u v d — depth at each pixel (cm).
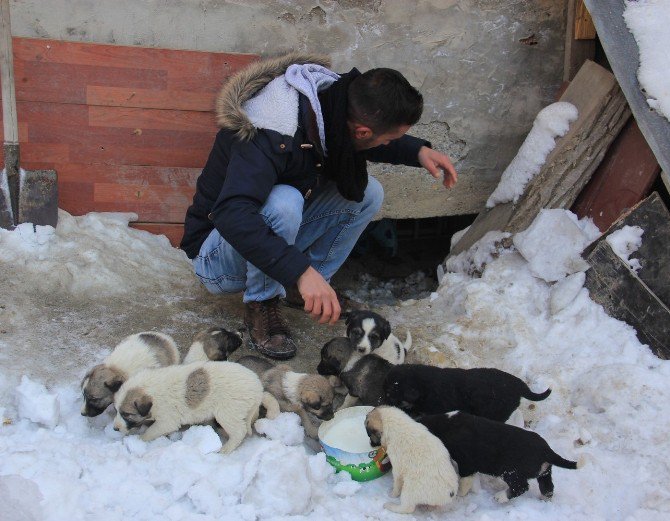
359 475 251
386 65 369
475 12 369
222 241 294
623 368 290
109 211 360
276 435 257
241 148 272
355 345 284
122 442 251
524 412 287
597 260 322
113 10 339
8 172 336
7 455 233
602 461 263
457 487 239
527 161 362
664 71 325
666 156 317
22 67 337
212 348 282
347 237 326
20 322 300
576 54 379
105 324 309
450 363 305
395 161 319
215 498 231
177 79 350
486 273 346
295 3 353
